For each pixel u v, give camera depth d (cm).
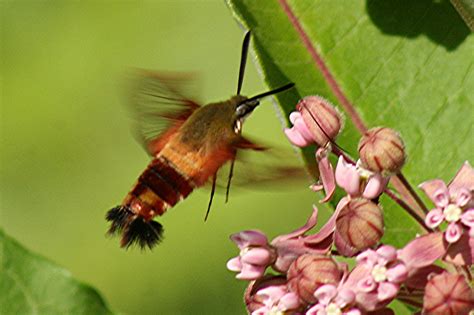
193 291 79
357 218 62
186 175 67
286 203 78
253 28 66
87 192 81
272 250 63
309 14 66
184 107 67
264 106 79
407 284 62
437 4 66
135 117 67
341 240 62
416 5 67
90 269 79
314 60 66
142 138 68
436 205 62
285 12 66
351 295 62
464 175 63
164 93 67
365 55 67
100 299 63
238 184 66
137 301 79
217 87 81
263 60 66
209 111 67
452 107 66
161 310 79
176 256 79
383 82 67
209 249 79
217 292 78
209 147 67
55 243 80
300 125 64
